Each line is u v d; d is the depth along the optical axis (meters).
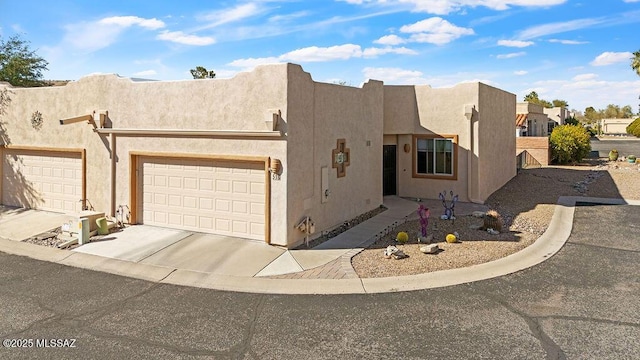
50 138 15.91
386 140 20.30
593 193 20.94
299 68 12.00
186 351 6.66
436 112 19.47
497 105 21.50
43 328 7.45
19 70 25.70
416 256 11.19
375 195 17.05
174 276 10.02
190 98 13.02
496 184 21.78
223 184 12.82
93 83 14.70
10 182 17.20
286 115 11.54
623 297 8.59
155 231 13.40
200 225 13.24
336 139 14.09
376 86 16.75
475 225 14.34
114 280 9.80
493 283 9.39
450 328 7.36
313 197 12.88
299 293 9.01
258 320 7.73
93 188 14.83
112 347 6.78
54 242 12.57
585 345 6.75
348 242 12.58
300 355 6.53
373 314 7.95
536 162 33.69
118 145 14.25
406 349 6.68
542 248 11.91
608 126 112.88
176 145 13.31
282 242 11.80
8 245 12.44
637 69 44.50
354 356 6.49
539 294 8.78
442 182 19.52
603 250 11.77
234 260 10.98
